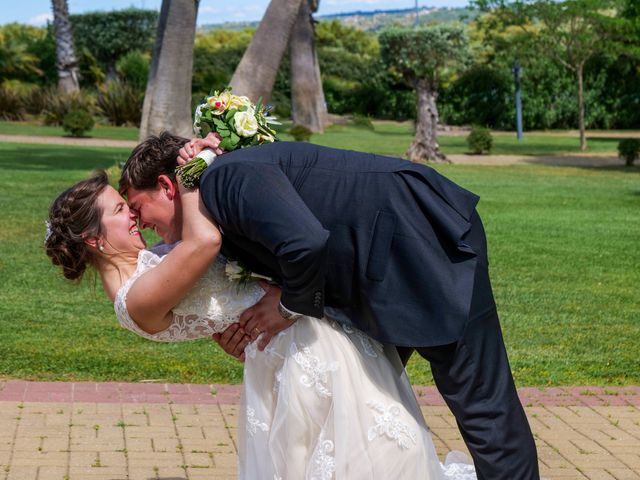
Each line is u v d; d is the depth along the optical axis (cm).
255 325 279
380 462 272
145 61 3988
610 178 2011
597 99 4025
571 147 3042
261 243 258
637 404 522
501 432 268
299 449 278
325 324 276
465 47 2553
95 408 480
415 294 262
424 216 267
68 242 284
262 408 287
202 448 430
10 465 399
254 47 1630
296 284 255
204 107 281
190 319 281
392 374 284
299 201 258
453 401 272
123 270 289
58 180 1578
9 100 3394
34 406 478
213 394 514
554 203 1529
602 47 2947
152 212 285
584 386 558
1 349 592
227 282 279
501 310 768
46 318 687
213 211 262
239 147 277
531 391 543
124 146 2458
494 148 2953
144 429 452
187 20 1603
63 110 3216
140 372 555
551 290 853
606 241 1144
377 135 3378
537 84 4016
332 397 272
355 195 266
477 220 277
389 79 4569
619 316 757
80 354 589
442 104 4184
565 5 2891
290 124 3559
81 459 410
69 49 3466
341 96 4653
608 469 421
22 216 1169
